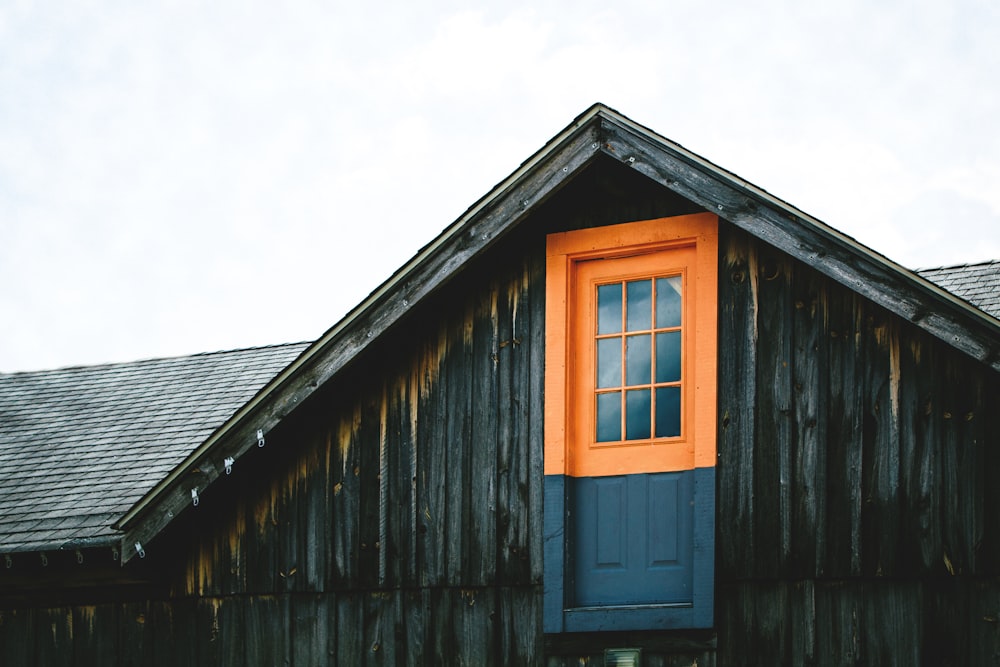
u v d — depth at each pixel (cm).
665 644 986
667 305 1052
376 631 1086
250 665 1123
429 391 1106
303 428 1144
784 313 1002
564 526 1032
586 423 1055
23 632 1209
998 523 914
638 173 1066
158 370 1579
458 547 1071
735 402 1002
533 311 1083
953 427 938
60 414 1495
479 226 1072
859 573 941
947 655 909
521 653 1033
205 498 1144
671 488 1020
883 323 973
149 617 1170
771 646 955
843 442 966
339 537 1115
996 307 1171
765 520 976
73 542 1140
